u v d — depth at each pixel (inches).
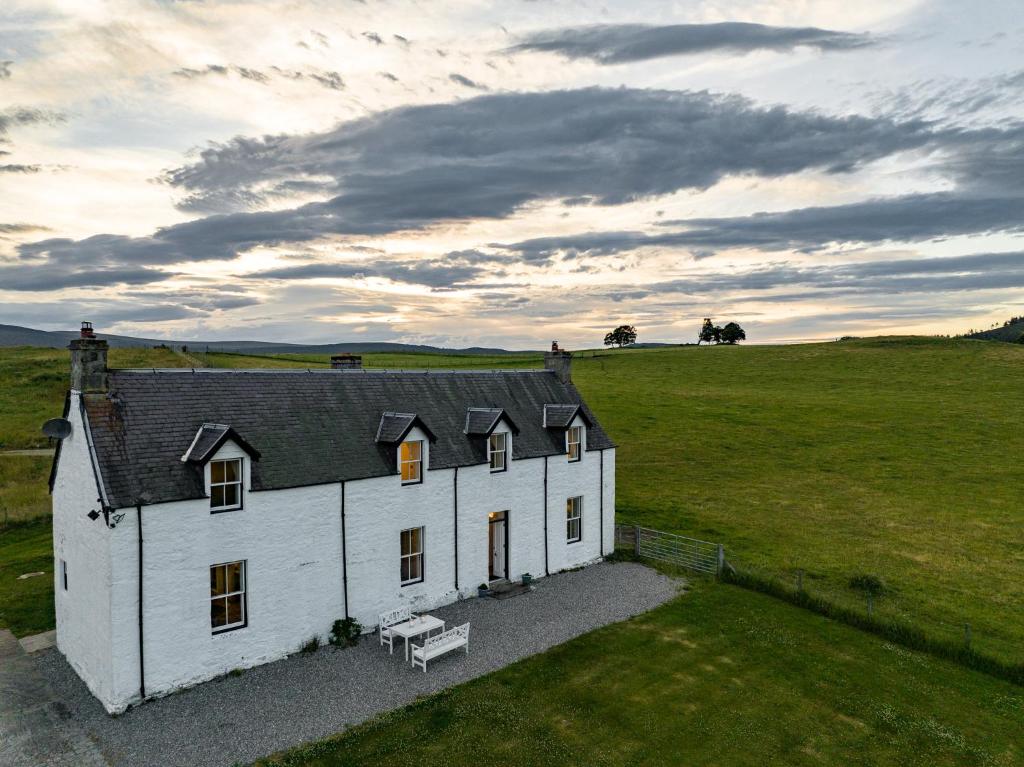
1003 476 1948.8
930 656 887.7
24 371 2861.7
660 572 1196.5
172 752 612.7
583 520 1243.2
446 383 1159.6
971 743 678.5
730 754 640.4
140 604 694.5
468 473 1035.3
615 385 3449.8
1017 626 1027.9
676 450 2277.3
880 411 2753.4
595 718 693.9
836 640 919.7
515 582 1107.9
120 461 712.4
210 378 868.0
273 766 593.3
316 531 845.2
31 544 1256.8
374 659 818.2
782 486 1889.8
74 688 731.4
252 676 765.3
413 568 982.4
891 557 1343.5
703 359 4392.2
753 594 1084.5
